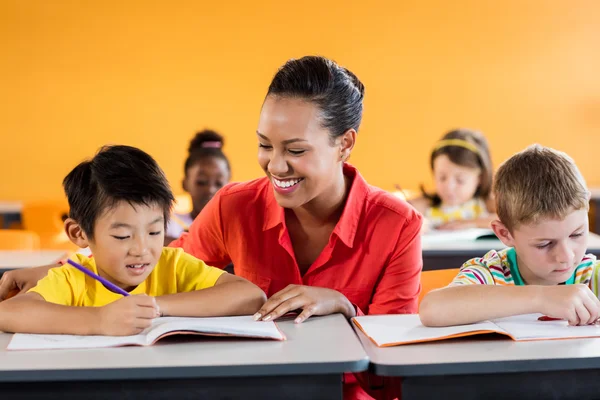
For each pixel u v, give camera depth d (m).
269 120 1.32
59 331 1.17
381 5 4.59
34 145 4.57
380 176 4.69
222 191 1.62
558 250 1.34
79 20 4.51
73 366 0.99
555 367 1.03
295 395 1.02
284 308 1.27
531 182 1.34
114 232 1.25
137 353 1.05
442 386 1.03
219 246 1.64
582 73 4.64
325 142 1.34
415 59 4.63
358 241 1.51
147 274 1.31
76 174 1.29
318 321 1.26
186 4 4.54
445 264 2.52
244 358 1.02
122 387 1.00
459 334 1.14
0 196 4.59
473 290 1.23
